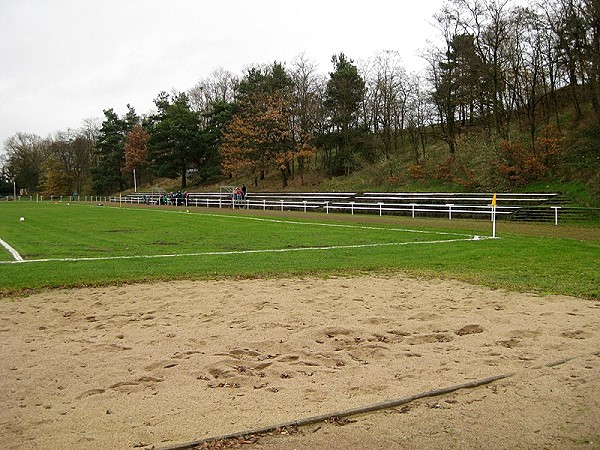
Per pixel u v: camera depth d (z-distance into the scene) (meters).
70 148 106.12
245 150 61.09
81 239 22.53
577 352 6.64
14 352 6.94
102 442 4.36
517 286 11.39
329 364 6.37
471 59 40.88
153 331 7.98
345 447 4.25
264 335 7.65
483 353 6.66
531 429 4.55
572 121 39.09
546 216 28.58
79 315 9.16
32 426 4.70
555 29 36.12
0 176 119.19
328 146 58.12
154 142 76.69
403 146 54.88
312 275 13.08
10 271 13.64
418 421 4.71
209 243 20.55
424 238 20.86
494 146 38.69
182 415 4.89
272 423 4.66
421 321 8.46
